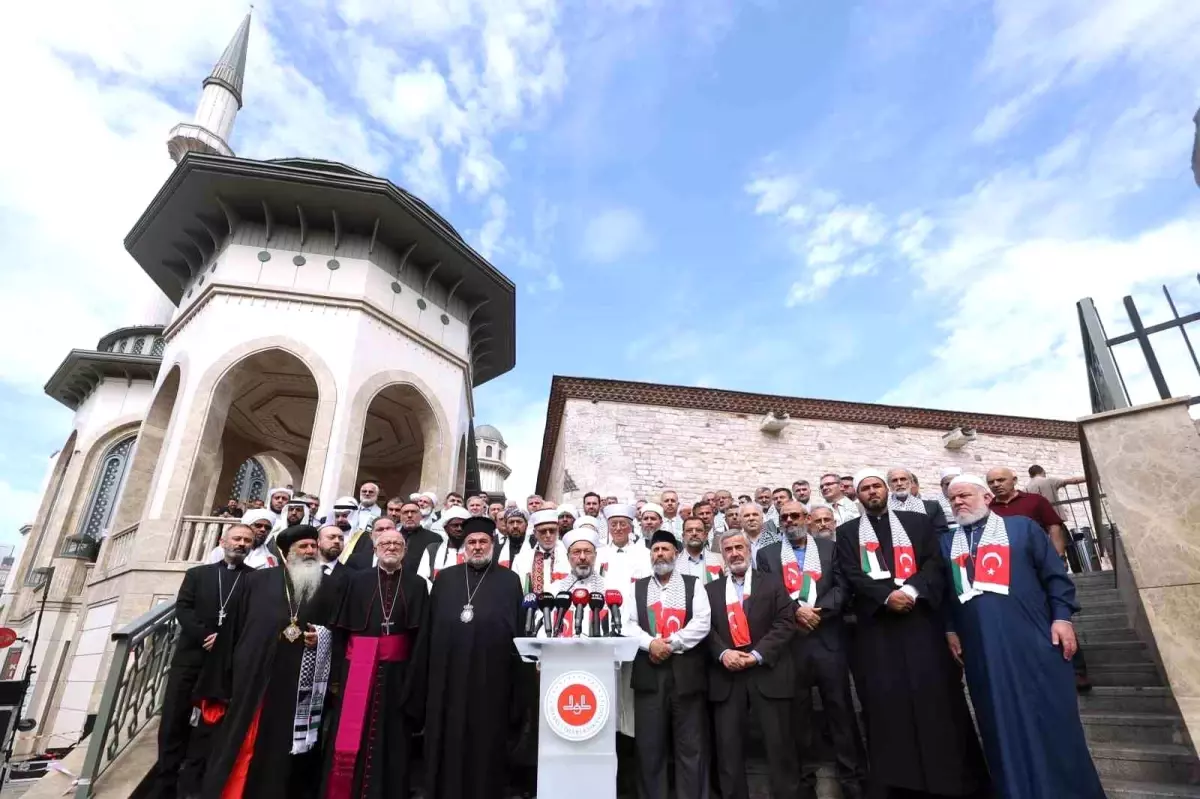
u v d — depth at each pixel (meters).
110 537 10.53
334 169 11.77
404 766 4.09
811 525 5.23
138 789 4.52
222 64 27.42
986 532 3.98
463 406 13.47
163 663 5.53
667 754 4.31
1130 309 4.49
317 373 10.51
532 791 4.41
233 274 10.85
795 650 4.60
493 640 4.21
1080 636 5.46
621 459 13.51
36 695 13.86
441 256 12.45
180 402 10.03
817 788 4.31
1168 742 4.02
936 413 15.52
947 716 3.75
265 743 4.02
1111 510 3.99
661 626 4.28
